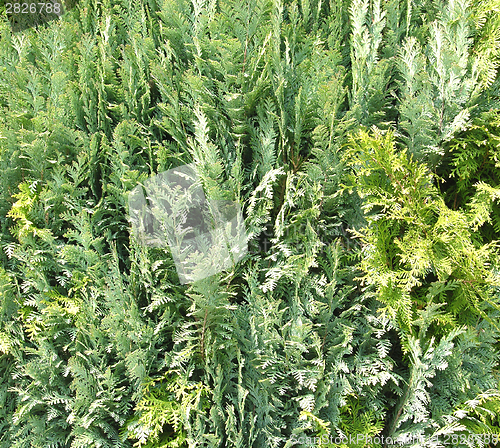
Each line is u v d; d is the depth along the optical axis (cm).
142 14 248
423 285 223
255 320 192
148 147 213
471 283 205
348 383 191
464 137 223
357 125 214
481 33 231
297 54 234
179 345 198
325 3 262
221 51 212
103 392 189
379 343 201
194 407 176
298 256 195
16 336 205
